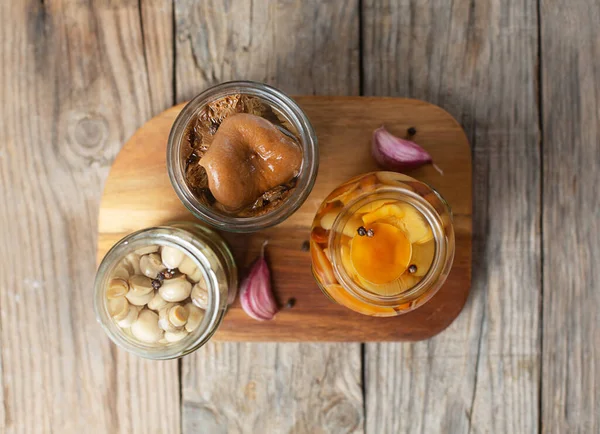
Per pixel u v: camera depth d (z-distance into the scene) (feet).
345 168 1.64
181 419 1.77
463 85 1.77
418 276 1.41
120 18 1.76
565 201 1.78
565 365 1.78
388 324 1.66
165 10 1.76
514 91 1.77
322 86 1.76
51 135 1.76
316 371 1.77
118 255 1.46
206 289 1.49
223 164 1.42
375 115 1.64
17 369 1.77
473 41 1.77
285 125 1.52
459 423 1.77
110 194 1.64
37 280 1.77
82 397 1.77
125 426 1.77
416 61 1.77
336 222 1.42
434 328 1.66
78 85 1.76
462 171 1.65
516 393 1.77
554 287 1.77
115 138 1.76
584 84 1.78
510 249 1.76
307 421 1.77
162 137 1.64
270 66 1.76
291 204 1.46
